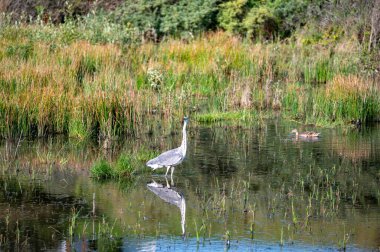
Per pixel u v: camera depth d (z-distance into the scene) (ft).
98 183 44.24
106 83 66.80
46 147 53.83
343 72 80.59
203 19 103.04
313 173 46.62
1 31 84.23
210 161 49.73
